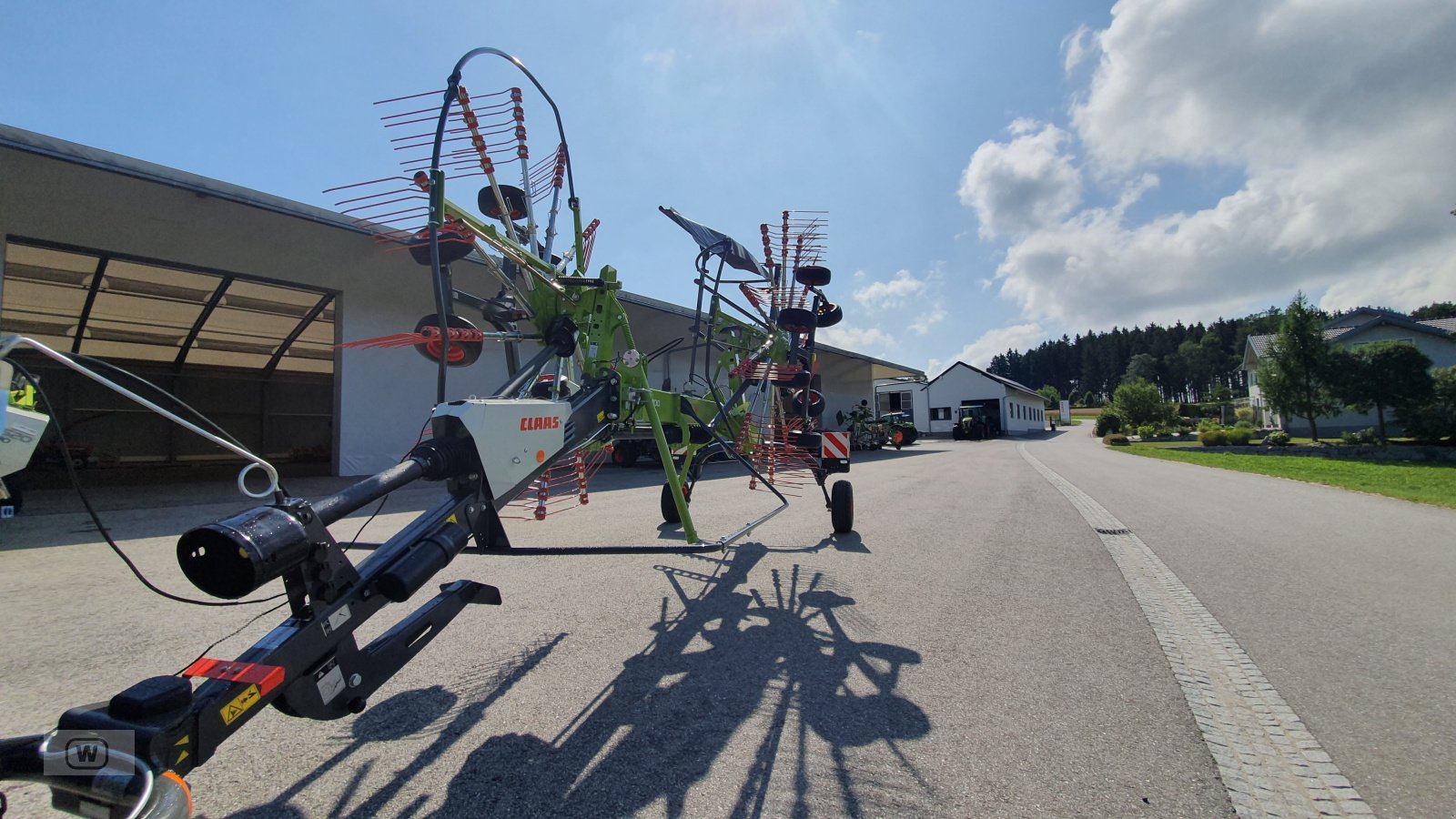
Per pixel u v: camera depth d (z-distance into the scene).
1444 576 5.11
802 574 5.13
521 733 2.59
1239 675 3.17
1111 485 12.56
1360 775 2.29
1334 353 26.64
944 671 3.23
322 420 22.31
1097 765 2.36
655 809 2.09
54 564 5.55
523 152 4.03
